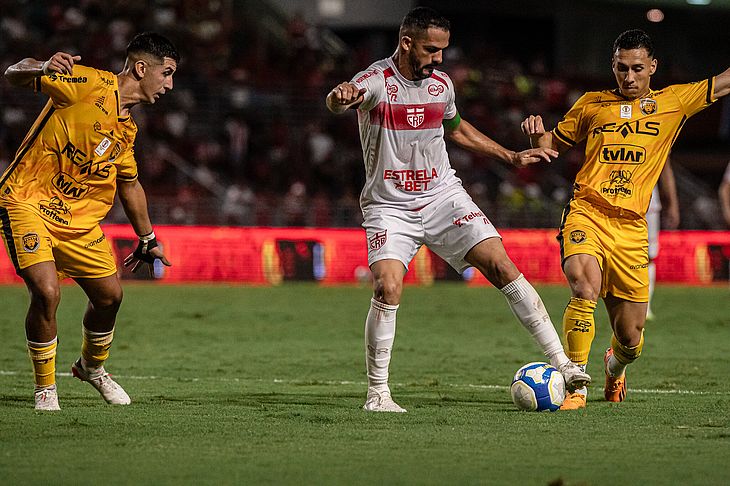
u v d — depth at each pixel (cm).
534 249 8188
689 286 8050
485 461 1808
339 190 9894
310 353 3903
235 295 6656
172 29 10481
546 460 1819
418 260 8131
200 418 2294
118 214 8400
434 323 5106
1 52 9681
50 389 2423
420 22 2347
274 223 8456
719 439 2044
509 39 13225
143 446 1938
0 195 2352
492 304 6212
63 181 2367
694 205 10394
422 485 1620
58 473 1695
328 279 8000
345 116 10412
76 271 2425
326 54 11938
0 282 7494
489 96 11344
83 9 10475
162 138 9488
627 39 2589
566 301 6462
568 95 11888
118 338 4347
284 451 1894
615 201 2577
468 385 3031
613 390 2667
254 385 3017
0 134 9062
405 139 2417
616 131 2603
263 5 12250
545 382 2428
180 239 7838
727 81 2612
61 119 2333
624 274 2578
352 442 1989
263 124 10075
